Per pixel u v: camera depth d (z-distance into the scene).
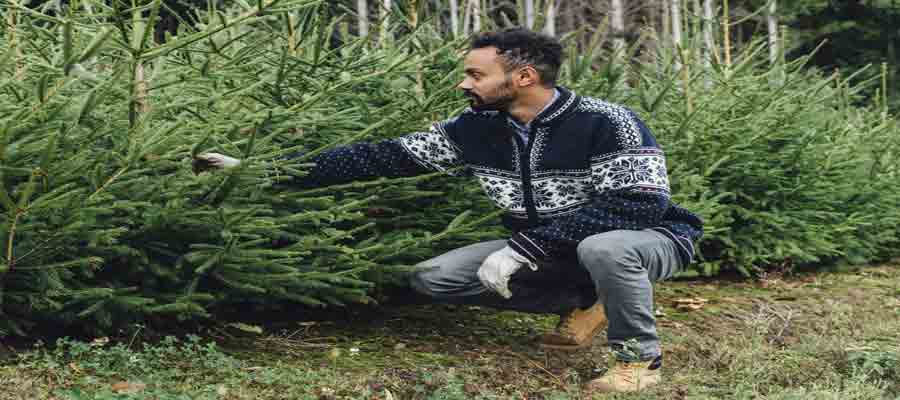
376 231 3.73
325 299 3.66
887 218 6.18
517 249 3.17
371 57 3.69
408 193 3.61
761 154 5.27
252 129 3.08
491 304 3.57
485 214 3.91
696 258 5.40
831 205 5.87
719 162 4.85
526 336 3.87
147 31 2.87
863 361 3.78
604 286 3.14
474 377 3.20
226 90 3.37
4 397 2.62
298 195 3.43
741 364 3.59
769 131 5.16
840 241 5.89
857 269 6.16
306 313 3.91
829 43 14.66
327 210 3.32
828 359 3.85
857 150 5.96
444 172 3.52
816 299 5.02
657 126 4.82
